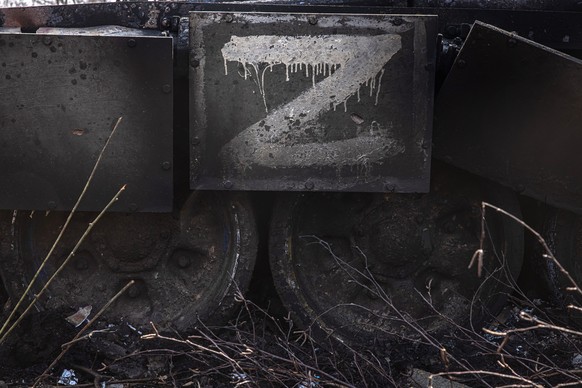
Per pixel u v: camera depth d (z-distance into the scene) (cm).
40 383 483
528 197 566
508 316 560
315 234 545
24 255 529
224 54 484
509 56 484
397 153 493
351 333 538
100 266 539
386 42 486
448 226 548
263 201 555
